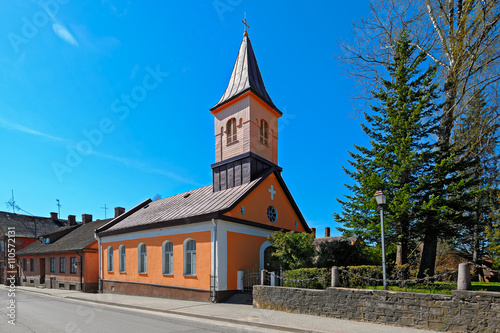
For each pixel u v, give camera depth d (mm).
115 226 22328
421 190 12039
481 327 7160
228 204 15062
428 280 10023
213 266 14078
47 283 29719
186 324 9773
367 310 9008
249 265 15555
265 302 11719
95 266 25188
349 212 13859
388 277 11469
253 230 16234
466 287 7598
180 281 15695
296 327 8570
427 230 11906
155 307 13133
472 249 20016
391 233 12219
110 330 8938
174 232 16500
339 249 13438
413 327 8148
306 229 20703
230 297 14188
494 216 16297
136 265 19000
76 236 30312
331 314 9734
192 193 21453
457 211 11961
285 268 13703
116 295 19234
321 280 11156
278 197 18703
